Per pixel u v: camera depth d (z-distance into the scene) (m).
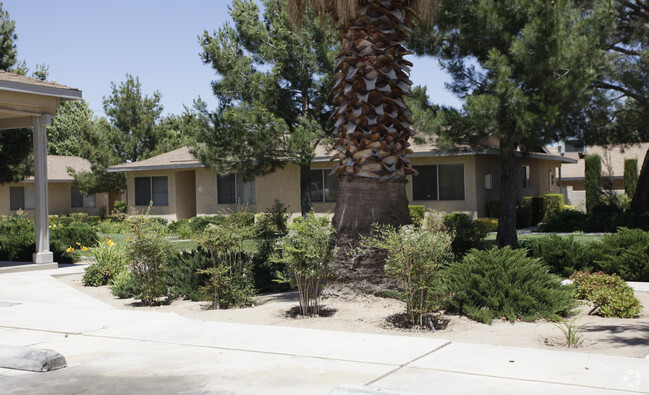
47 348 6.90
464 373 5.44
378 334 7.31
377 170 9.47
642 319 8.41
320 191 25.11
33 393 5.34
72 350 6.81
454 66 15.78
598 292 8.84
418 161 23.55
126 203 35.84
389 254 8.40
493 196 24.59
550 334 7.37
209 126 20.69
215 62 20.03
